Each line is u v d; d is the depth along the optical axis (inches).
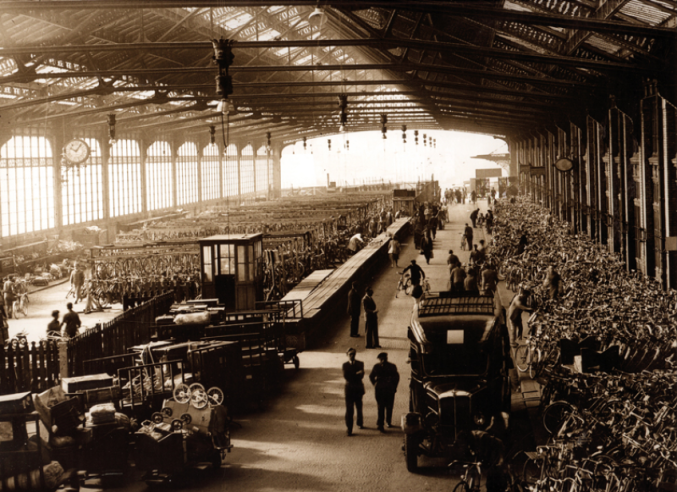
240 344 502.0
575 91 1065.5
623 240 898.1
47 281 1408.7
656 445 288.4
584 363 450.0
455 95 1440.7
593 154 1126.4
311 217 1738.4
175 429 386.3
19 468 360.5
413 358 425.7
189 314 588.7
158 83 1560.0
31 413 366.3
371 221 1813.5
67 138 1769.2
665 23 671.1
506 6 788.0
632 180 874.1
